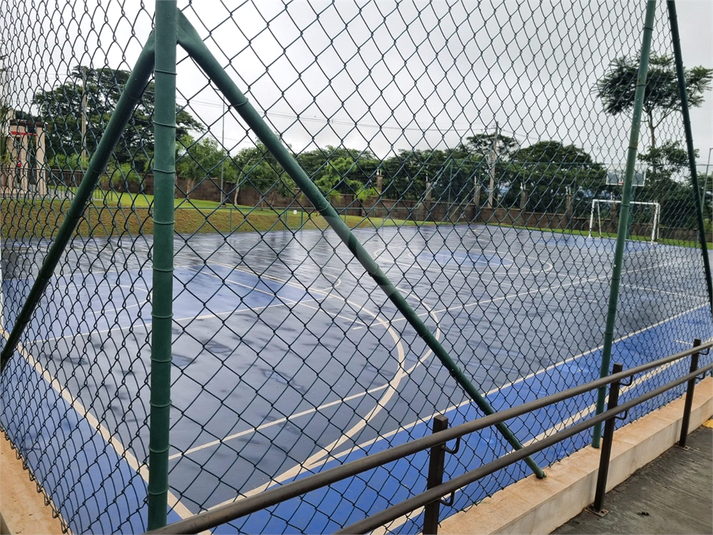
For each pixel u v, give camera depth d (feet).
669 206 13.16
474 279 46.16
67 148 4.89
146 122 3.87
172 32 3.28
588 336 29.40
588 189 8.27
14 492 6.18
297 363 21.84
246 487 12.24
